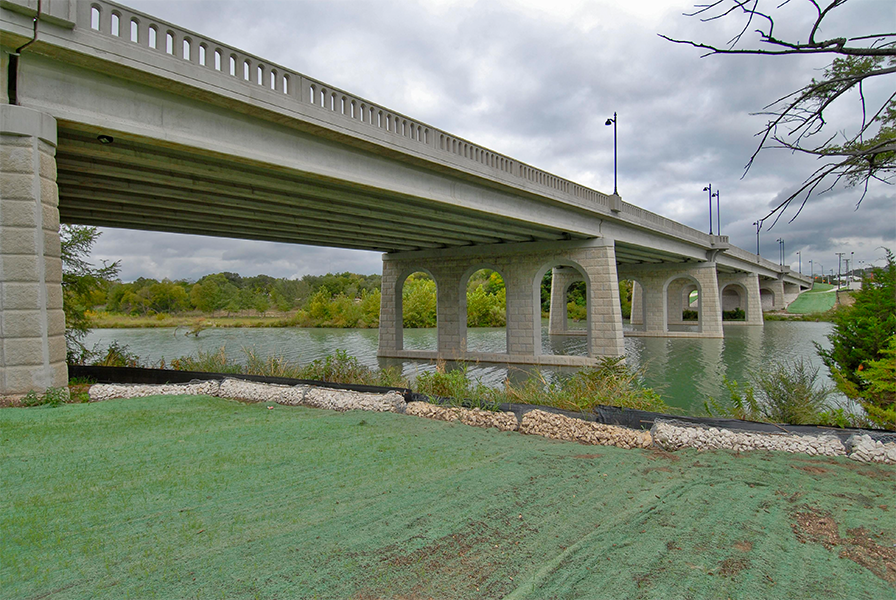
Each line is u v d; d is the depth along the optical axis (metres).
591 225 28.95
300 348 35.44
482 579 3.44
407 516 4.46
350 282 103.50
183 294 80.06
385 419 8.76
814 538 4.13
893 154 5.91
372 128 15.62
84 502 4.66
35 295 9.20
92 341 39.84
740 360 27.56
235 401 10.48
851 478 5.65
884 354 11.97
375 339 44.75
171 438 7.07
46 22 9.21
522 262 30.70
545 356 29.45
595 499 4.97
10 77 9.36
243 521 4.29
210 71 11.58
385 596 3.21
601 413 8.20
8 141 9.00
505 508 4.70
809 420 8.99
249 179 14.47
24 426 7.53
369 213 20.06
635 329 55.19
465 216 22.56
